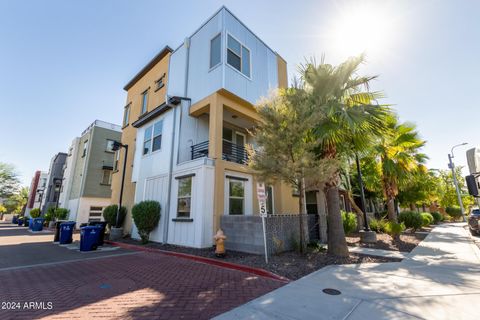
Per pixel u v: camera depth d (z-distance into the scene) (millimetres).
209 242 8438
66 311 3387
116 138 24000
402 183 12609
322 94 7766
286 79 14555
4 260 7297
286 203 12250
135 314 3279
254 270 5539
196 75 11305
